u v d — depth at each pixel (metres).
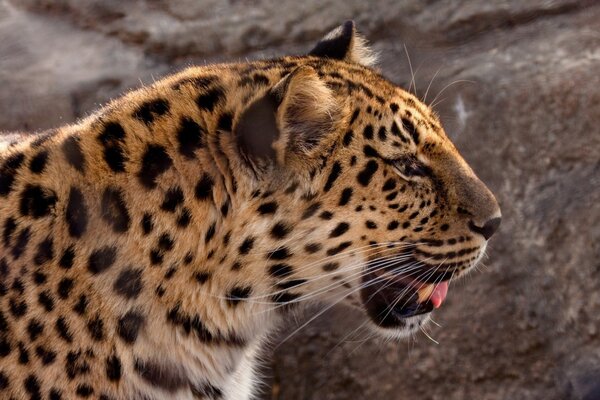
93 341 8.71
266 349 13.23
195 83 9.09
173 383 9.21
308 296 9.35
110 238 8.70
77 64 15.72
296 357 13.52
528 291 13.08
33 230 8.70
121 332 8.80
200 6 15.85
